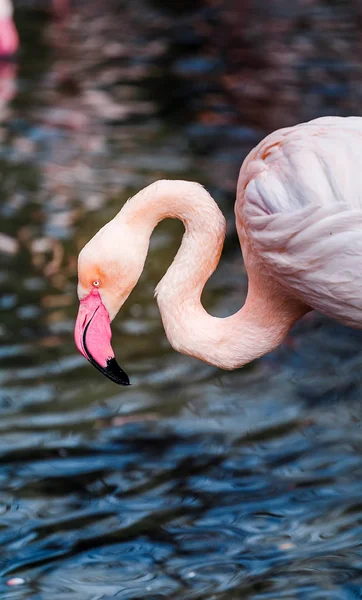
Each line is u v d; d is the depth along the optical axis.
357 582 5.22
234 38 15.91
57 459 6.50
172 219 10.05
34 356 7.71
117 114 12.89
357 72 13.99
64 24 16.94
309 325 8.23
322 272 4.78
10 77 14.23
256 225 4.87
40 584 5.34
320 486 6.13
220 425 6.84
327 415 6.90
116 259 5.09
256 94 13.40
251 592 5.20
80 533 5.78
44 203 10.31
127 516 5.93
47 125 12.48
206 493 6.12
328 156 4.68
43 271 8.95
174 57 15.09
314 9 17.31
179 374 7.52
